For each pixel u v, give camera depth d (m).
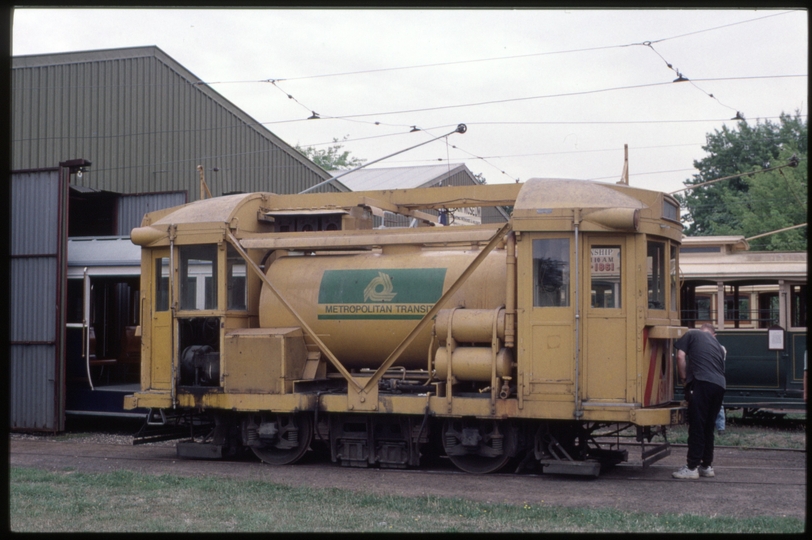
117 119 23.39
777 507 8.45
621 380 9.88
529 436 10.69
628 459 11.98
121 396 16.08
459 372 10.45
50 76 22.31
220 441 12.12
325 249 12.09
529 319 10.12
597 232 10.01
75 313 17.70
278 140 28.94
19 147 21.81
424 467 11.34
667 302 10.46
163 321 12.20
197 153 25.48
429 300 11.06
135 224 19.09
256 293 12.30
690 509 8.36
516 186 11.70
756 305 16.95
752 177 41.06
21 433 16.16
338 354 11.71
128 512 8.08
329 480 10.22
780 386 15.44
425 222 13.55
